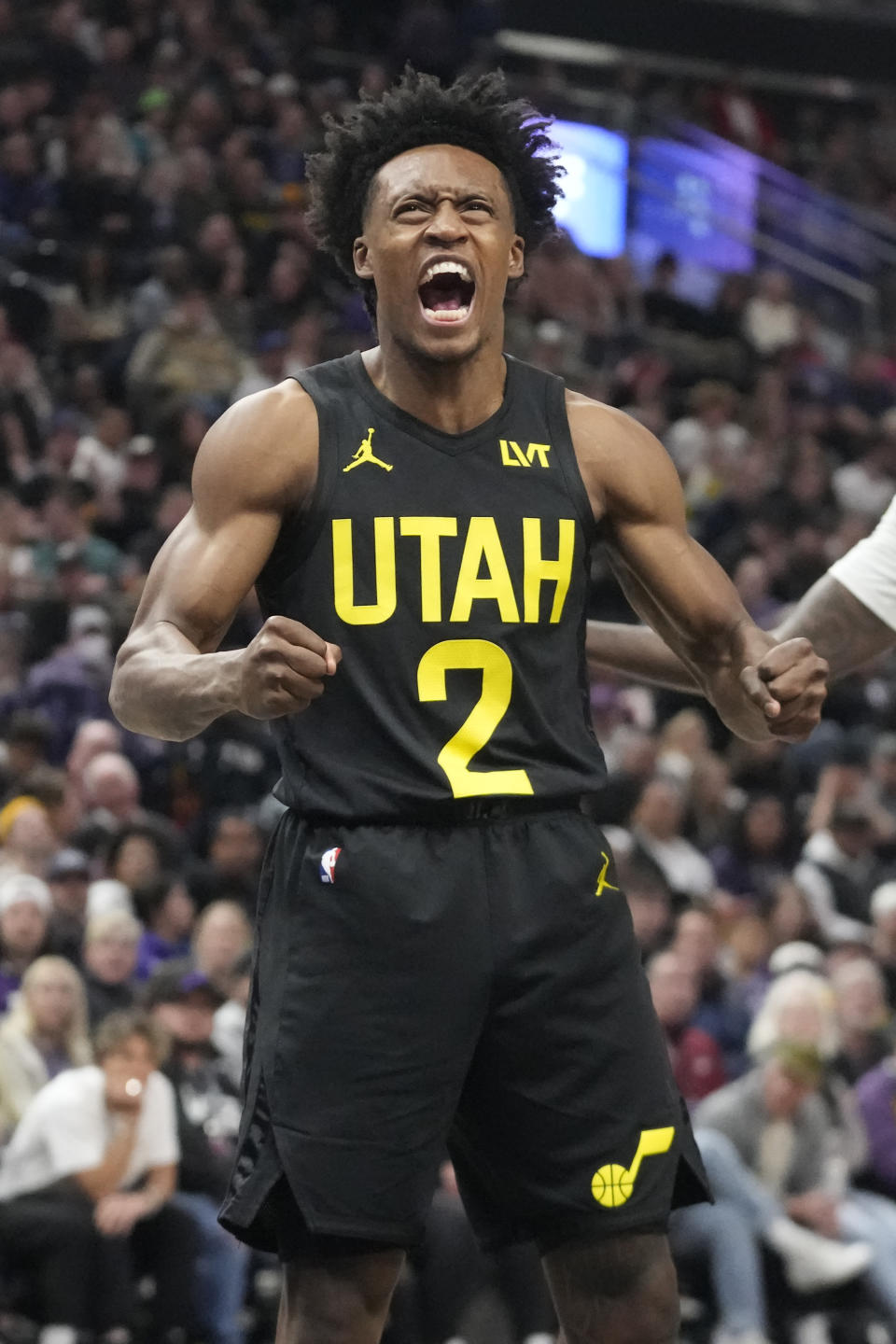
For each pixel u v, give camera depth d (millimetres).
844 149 35844
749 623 5047
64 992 11188
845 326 32906
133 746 16188
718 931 14328
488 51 32625
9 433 20969
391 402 4836
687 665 5262
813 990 11930
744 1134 11531
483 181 4820
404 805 4645
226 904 12102
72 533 19250
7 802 14188
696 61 35750
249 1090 4773
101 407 22656
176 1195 10938
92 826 14016
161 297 23906
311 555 4746
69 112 27453
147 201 25891
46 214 25484
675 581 5020
